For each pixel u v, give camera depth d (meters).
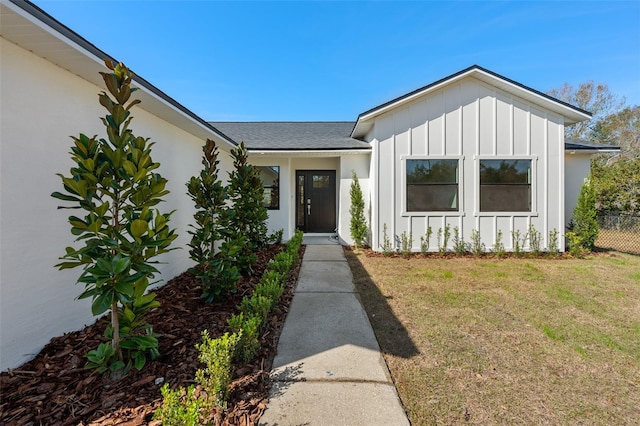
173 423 1.46
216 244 6.55
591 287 4.73
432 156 7.51
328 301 4.11
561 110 7.31
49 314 2.63
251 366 2.42
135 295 2.20
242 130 10.94
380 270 5.91
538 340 2.99
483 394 2.16
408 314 3.64
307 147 8.26
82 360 2.35
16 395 1.94
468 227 7.55
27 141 2.47
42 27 2.16
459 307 3.88
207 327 3.00
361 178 8.56
